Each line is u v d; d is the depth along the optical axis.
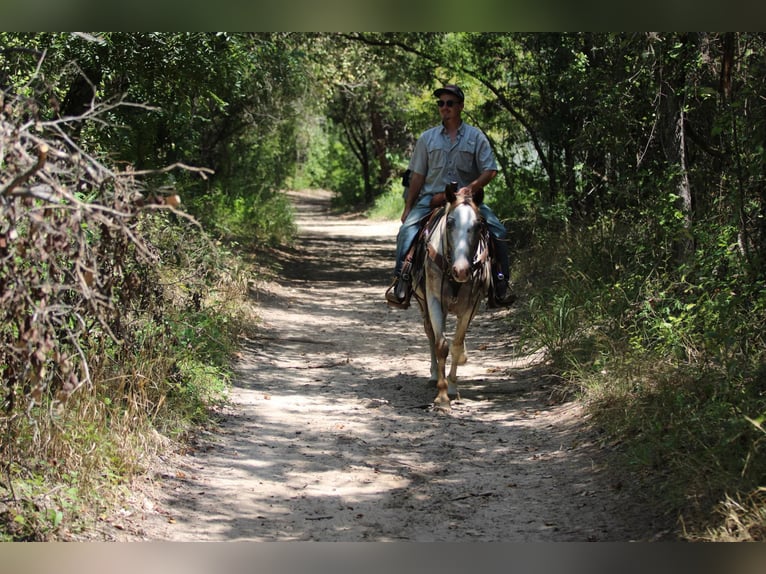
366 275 20.31
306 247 26.42
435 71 20.95
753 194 8.49
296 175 63.00
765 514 5.23
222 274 13.55
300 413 8.64
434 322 8.70
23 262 5.02
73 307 5.30
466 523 5.92
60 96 10.02
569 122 15.67
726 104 9.29
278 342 12.20
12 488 5.36
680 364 7.77
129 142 11.24
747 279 7.98
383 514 6.09
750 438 5.90
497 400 9.08
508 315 13.50
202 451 7.32
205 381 8.86
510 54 17.67
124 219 4.93
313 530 5.80
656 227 10.49
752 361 7.25
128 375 7.17
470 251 8.11
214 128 22.75
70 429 6.23
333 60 23.42
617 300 10.19
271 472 6.93
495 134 21.66
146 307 7.45
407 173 9.59
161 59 10.41
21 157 4.70
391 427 8.18
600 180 14.45
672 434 6.59
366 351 11.84
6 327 5.28
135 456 6.55
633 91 11.05
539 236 15.70
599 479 6.55
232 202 24.39
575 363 9.01
